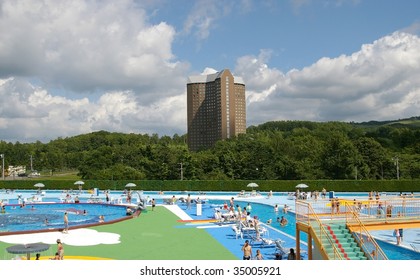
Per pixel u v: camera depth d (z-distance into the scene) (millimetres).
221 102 193750
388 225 23062
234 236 32156
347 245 20547
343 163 85812
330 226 21844
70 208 55594
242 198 65062
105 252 26594
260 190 75562
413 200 28375
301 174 87500
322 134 159375
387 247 29016
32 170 167750
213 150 117625
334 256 19453
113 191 79438
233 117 196000
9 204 56281
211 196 69812
